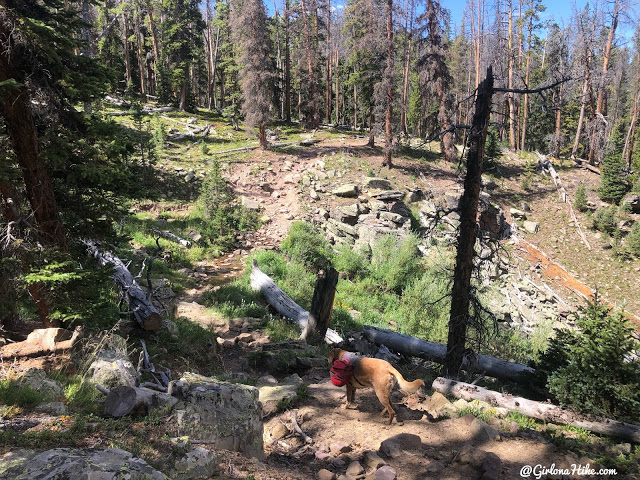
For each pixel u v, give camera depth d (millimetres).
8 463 3068
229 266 20547
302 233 23469
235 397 5145
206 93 63719
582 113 39312
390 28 29500
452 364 10320
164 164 29062
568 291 24828
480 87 10047
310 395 7902
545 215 30891
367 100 35312
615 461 5473
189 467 3787
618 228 28922
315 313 13273
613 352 6984
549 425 7059
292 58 52156
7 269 6887
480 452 5160
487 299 20156
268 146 34094
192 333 10938
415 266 22641
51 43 7375
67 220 8406
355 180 28953
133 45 52125
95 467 3016
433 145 39000
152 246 19422
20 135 7297
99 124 8227
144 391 4680
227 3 49906
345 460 5336
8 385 4754
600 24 36406
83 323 7418
